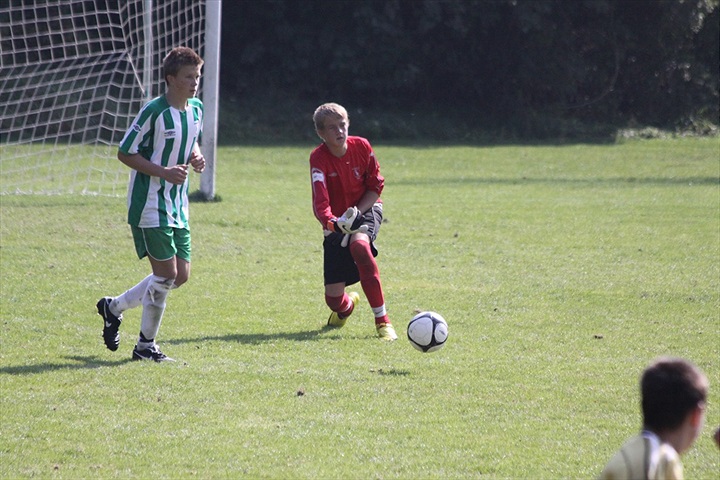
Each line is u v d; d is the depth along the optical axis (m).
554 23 111.56
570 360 24.08
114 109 88.75
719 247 41.16
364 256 26.23
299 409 20.08
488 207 53.72
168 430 18.80
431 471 16.75
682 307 30.19
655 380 10.44
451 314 29.19
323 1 109.56
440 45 112.69
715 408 20.14
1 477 16.38
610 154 88.44
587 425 19.17
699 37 119.50
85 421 19.27
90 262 36.66
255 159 80.50
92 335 26.45
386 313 28.14
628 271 36.06
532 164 80.06
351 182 27.16
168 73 22.89
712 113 118.00
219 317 28.77
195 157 24.00
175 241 23.73
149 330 23.64
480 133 106.94
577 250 40.59
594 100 116.94
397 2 109.56
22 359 23.81
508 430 18.86
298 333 26.89
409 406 20.31
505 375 22.66
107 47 90.81
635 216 50.31
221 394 21.05
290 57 110.31
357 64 109.19
